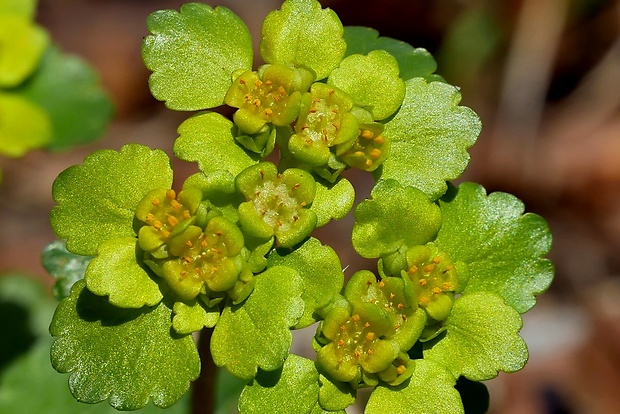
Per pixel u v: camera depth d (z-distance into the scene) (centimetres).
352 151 9
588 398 14
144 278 9
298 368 9
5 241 15
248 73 9
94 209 9
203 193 9
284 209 9
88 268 9
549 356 15
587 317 15
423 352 9
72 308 9
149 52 9
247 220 9
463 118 9
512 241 9
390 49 10
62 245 10
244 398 9
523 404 14
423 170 9
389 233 9
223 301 9
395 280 9
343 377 9
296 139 9
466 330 9
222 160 9
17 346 13
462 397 10
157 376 9
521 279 9
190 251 9
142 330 9
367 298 9
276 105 9
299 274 9
